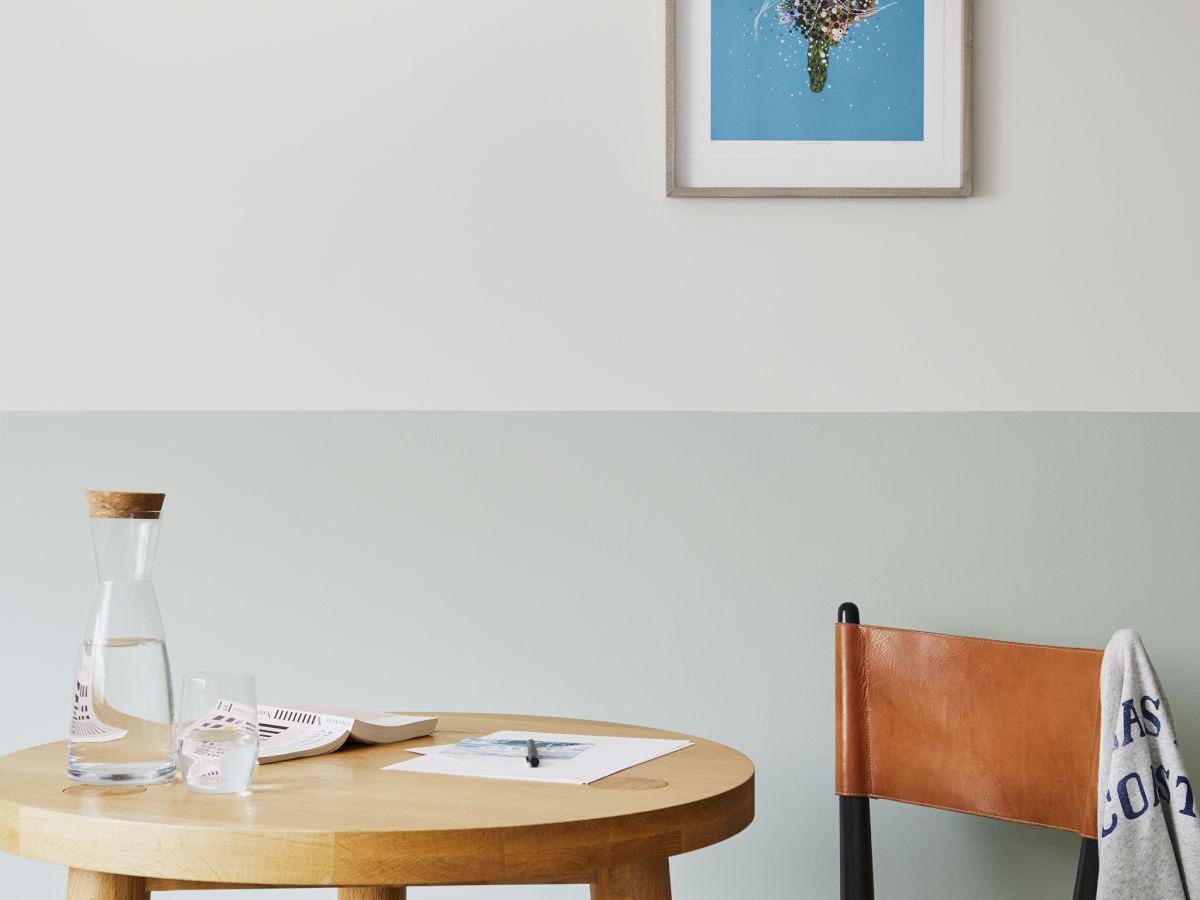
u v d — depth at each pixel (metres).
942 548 1.69
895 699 1.40
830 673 1.69
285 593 1.71
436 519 1.71
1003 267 1.71
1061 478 1.69
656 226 1.72
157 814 0.88
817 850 1.68
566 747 1.17
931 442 1.70
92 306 1.73
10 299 1.74
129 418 1.73
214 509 1.72
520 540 1.71
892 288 1.71
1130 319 1.70
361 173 1.73
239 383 1.73
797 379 1.71
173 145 1.74
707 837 0.94
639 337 1.71
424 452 1.72
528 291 1.72
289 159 1.74
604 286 1.72
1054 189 1.71
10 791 0.96
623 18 1.73
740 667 1.69
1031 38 1.72
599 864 0.87
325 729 1.17
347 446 1.72
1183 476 1.69
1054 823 1.29
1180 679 1.67
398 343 1.72
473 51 1.73
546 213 1.72
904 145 1.70
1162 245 1.71
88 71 1.74
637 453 1.71
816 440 1.70
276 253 1.73
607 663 1.70
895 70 1.71
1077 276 1.71
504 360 1.72
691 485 1.70
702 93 1.71
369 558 1.71
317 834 0.83
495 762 1.09
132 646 0.99
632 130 1.72
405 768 1.06
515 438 1.71
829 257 1.71
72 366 1.73
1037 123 1.72
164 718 1.01
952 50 1.71
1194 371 1.70
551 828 0.86
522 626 1.71
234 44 1.74
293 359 1.73
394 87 1.73
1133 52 1.72
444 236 1.73
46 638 1.72
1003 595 1.69
